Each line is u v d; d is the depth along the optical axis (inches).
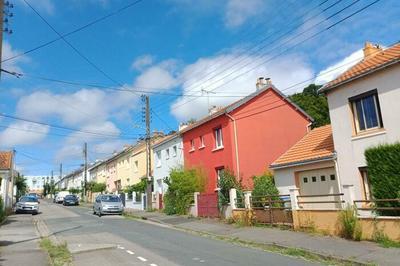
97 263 443.8
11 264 442.6
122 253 507.5
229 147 1045.8
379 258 424.5
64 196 2527.1
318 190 751.7
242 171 1032.2
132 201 1663.4
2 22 524.4
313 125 1368.1
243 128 1064.8
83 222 1023.6
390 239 493.0
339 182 682.8
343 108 682.8
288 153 864.3
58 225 953.5
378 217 508.4
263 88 1102.4
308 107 1454.2
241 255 481.4
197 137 1218.0
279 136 1113.4
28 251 537.6
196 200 999.0
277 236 604.4
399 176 560.7
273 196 706.8
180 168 1156.5
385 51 702.5
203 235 700.0
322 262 434.6
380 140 616.7
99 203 1315.2
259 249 531.2
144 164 1806.1
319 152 752.3
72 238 686.5
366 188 641.6
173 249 533.0
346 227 540.1
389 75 606.5
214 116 1099.9
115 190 2192.4
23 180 2763.3
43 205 2293.3
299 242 544.1
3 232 800.3
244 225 757.3
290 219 671.1
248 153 1054.4
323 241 537.6
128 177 2030.0
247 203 770.2
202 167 1129.4
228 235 664.4
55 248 562.3
